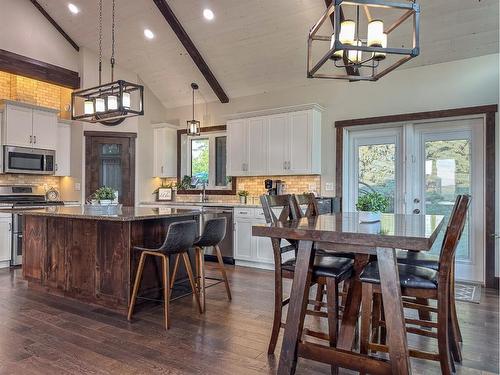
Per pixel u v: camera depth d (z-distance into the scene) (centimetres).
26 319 312
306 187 561
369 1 227
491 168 432
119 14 549
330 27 468
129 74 668
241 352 252
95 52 635
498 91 432
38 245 400
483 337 280
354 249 200
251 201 616
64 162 638
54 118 614
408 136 493
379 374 191
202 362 238
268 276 468
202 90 655
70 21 588
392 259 186
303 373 226
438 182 477
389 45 460
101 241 345
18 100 595
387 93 498
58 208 415
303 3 452
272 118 558
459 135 464
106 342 267
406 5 233
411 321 227
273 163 555
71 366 231
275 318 249
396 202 506
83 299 359
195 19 519
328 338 231
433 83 468
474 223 451
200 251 347
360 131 534
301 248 212
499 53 432
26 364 233
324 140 546
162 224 362
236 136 595
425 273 212
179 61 612
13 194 582
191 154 707
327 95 546
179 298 366
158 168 697
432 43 446
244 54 551
